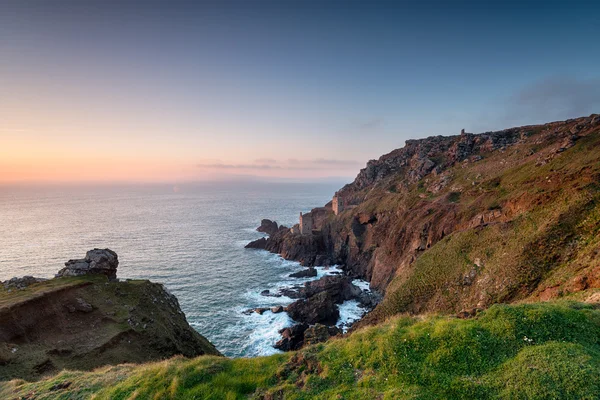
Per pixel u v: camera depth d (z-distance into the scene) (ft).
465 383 42.80
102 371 66.18
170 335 132.67
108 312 126.62
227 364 59.72
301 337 193.47
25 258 349.20
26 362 93.35
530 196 193.47
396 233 303.68
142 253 394.93
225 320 220.64
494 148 392.06
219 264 358.84
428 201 320.50
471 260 172.45
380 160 584.40
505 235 167.22
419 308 175.83
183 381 53.26
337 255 384.88
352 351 55.16
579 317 53.47
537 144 321.52
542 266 127.03
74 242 444.96
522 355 45.62
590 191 148.36
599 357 43.70
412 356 50.21
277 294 271.28
